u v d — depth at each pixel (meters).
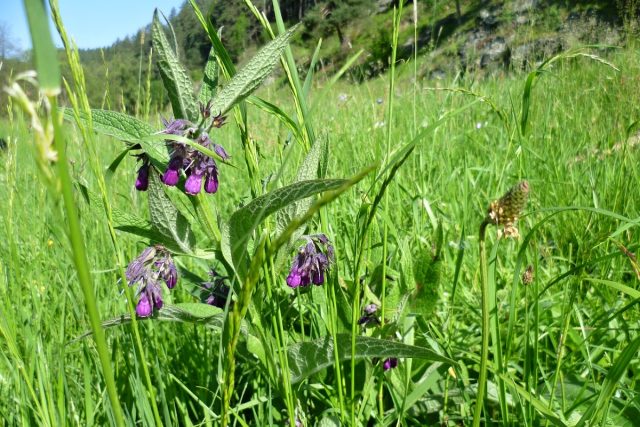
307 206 0.30
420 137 0.25
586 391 0.33
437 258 0.37
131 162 0.87
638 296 0.26
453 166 0.77
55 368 0.33
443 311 0.46
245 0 0.30
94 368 0.36
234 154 0.94
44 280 0.46
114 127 0.27
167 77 0.29
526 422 0.28
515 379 0.34
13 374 0.32
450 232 0.58
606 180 0.59
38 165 0.11
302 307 0.40
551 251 0.56
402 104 1.16
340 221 0.55
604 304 0.42
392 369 0.36
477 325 0.44
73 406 0.30
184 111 0.29
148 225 0.29
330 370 0.37
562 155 0.69
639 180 0.52
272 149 0.88
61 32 0.20
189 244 0.30
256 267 0.16
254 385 0.35
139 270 0.28
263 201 0.25
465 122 1.00
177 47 0.28
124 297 0.44
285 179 0.52
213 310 0.30
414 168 0.68
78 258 0.12
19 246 0.53
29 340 0.33
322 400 0.37
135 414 0.31
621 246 0.28
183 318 0.31
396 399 0.35
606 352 0.37
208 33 0.29
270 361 0.30
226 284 0.35
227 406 0.19
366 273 0.38
